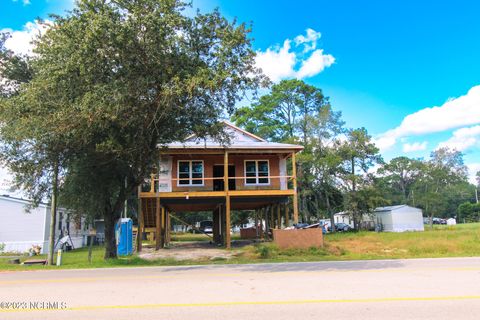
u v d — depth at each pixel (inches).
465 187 2950.3
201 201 987.3
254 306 257.3
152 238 1259.8
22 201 1110.4
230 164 1021.8
